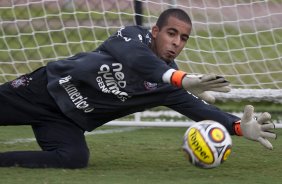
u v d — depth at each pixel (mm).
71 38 24938
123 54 12125
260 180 12102
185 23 12156
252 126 12266
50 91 12945
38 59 23484
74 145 12836
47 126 13062
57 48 24500
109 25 23562
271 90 19109
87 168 13008
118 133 18531
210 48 21234
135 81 12656
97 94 12789
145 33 12453
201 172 12844
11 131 18484
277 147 16234
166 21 12188
